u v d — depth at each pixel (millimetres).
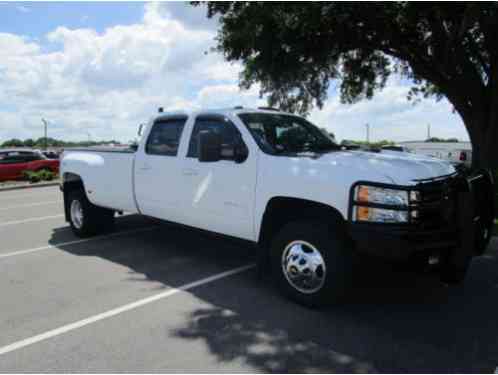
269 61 11391
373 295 4234
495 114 10539
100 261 5469
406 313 3789
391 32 10398
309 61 11656
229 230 4539
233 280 4680
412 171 3580
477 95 11180
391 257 3295
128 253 5859
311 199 3699
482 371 2830
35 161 19047
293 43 10422
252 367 2883
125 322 3598
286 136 4738
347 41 10711
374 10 9016
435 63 11594
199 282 4613
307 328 3475
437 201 3479
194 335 3350
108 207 6410
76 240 6742
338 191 3535
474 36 11664
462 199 3664
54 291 4359
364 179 3439
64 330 3455
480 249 4430
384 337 3316
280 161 4027
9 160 18344
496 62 10500
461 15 8484
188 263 5359
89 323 3582
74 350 3121
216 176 4570
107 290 4371
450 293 4285
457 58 10875
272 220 4199
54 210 10398
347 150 4867
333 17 8961
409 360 2977
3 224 8352
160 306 3943
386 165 3654
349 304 3988
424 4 8234
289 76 12281
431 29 10352
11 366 2906
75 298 4152
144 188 5598
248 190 4246
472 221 3723
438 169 3838
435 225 3469
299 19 8914
